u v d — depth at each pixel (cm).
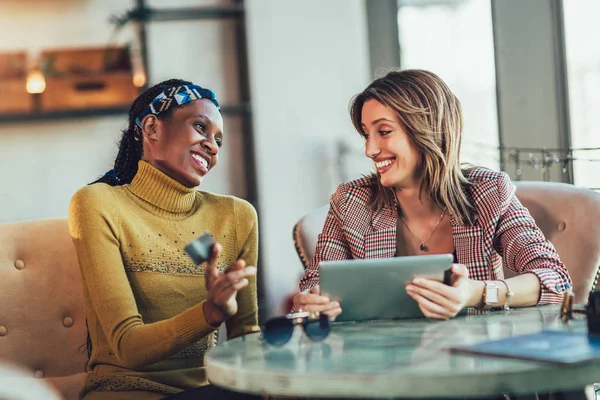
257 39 387
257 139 387
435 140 183
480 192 184
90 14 377
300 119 389
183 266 174
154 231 174
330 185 390
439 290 146
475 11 332
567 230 199
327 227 198
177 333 148
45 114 364
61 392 181
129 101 371
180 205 178
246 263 188
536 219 205
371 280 149
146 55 375
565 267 182
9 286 183
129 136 186
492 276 185
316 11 389
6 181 375
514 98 308
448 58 350
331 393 107
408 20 370
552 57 297
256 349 131
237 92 388
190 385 170
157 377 167
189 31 385
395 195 192
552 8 296
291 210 388
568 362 106
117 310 159
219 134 182
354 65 387
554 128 298
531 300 162
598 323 126
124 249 170
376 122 184
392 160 184
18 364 180
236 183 389
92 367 171
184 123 177
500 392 104
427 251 188
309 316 144
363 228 192
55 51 368
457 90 344
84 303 180
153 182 176
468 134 336
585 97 287
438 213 189
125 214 172
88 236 165
